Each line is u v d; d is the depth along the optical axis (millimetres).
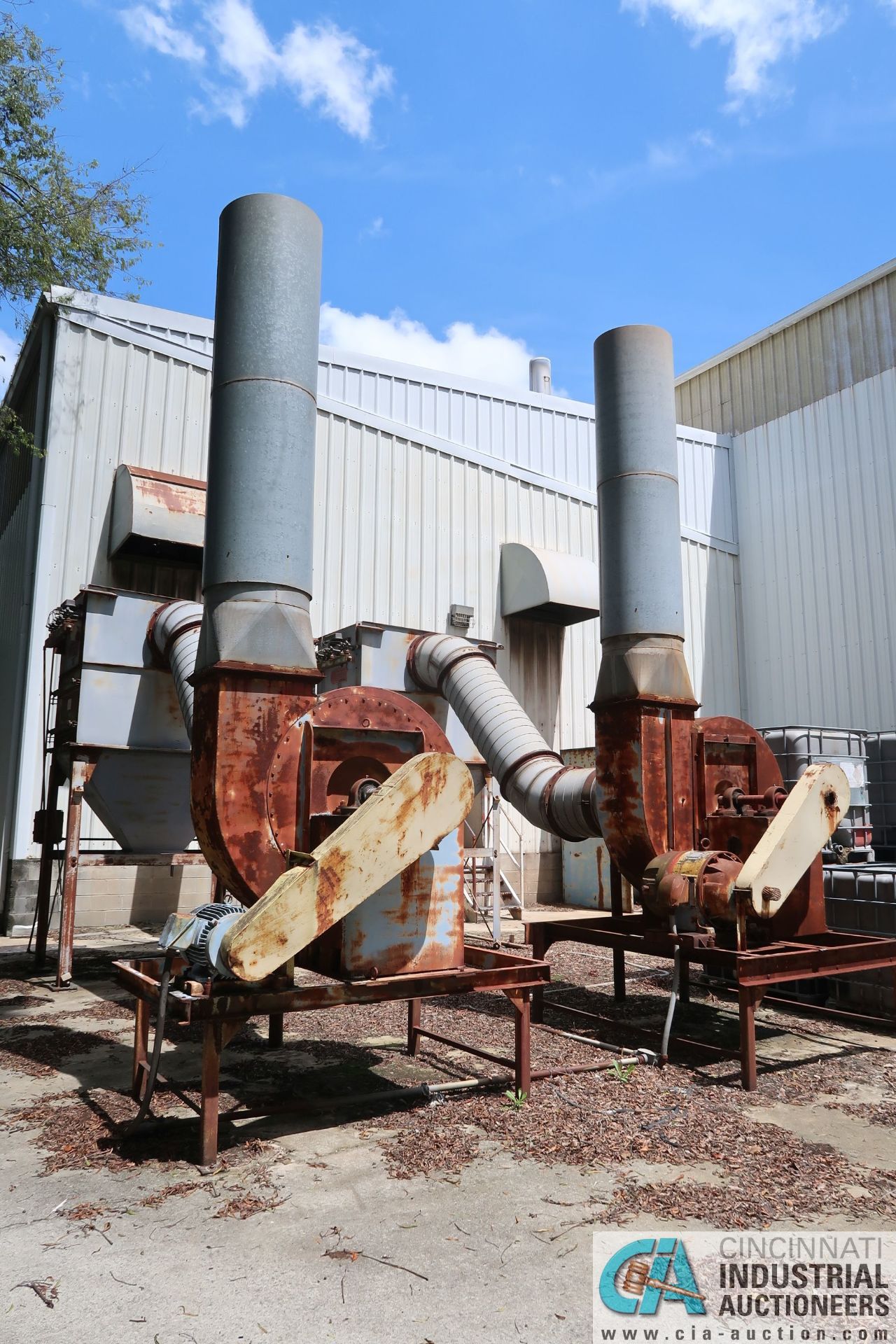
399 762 5117
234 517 5020
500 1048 5965
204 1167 3855
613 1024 6566
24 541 12898
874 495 16719
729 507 19500
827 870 7715
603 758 6406
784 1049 6047
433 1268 2990
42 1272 2955
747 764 6730
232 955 3764
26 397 13992
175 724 9234
